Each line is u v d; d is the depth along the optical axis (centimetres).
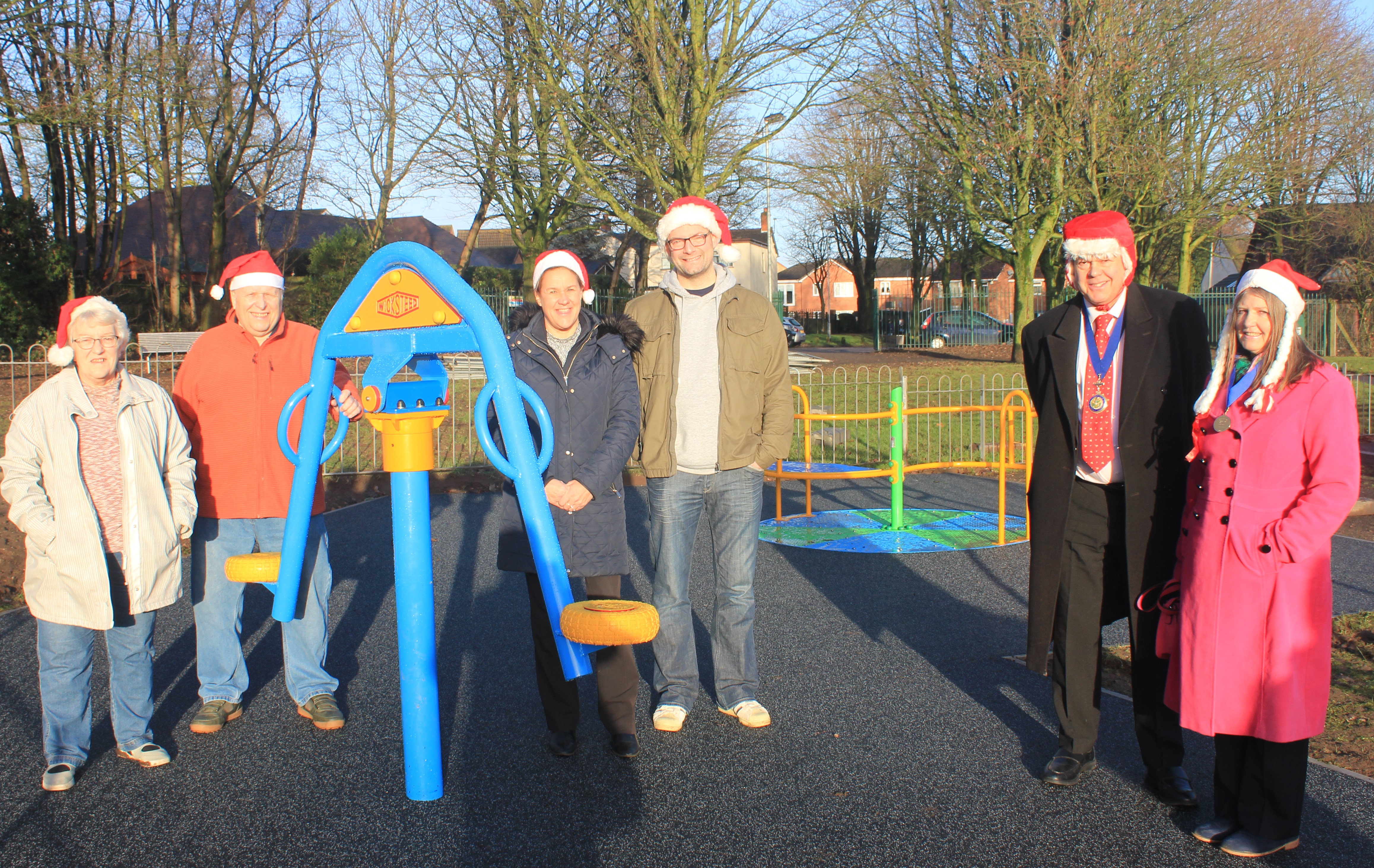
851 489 1038
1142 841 290
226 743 371
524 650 482
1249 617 274
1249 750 280
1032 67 1839
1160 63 1831
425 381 301
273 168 2686
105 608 330
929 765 345
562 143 1881
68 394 335
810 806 314
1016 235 2158
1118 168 1858
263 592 592
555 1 1730
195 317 2541
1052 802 315
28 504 324
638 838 293
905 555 695
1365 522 813
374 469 1076
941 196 2369
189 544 608
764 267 4269
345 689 431
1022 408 727
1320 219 2597
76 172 2269
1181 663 288
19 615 542
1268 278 273
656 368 378
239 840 295
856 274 4844
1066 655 327
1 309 1688
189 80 2030
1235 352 283
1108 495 318
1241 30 1817
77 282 2186
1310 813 304
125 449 341
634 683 356
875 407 1540
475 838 294
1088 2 1820
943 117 2041
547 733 378
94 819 309
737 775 337
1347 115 2041
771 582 620
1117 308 315
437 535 777
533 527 287
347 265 2777
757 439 379
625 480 1055
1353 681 419
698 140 1738
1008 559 679
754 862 279
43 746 367
